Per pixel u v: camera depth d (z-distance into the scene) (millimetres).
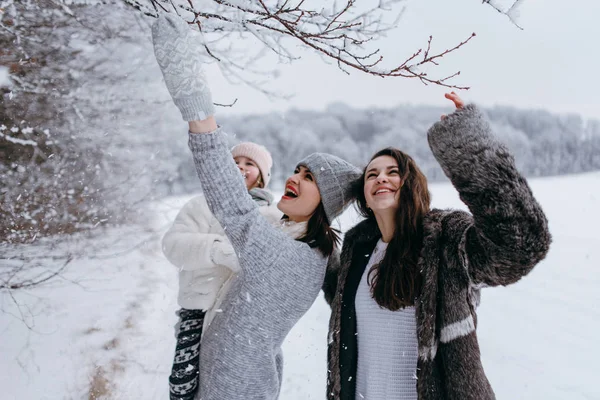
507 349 5004
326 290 2117
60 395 3139
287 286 1636
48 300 4441
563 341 5273
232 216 1559
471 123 1478
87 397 3174
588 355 4840
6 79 3186
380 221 1766
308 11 1842
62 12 3145
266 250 1590
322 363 4344
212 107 1466
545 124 62812
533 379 4234
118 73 4094
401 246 1613
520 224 1313
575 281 8258
